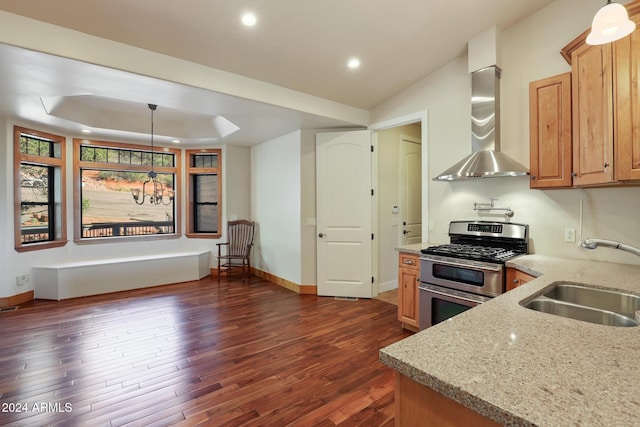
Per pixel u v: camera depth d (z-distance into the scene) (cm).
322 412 198
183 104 343
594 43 151
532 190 279
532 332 108
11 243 401
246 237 576
